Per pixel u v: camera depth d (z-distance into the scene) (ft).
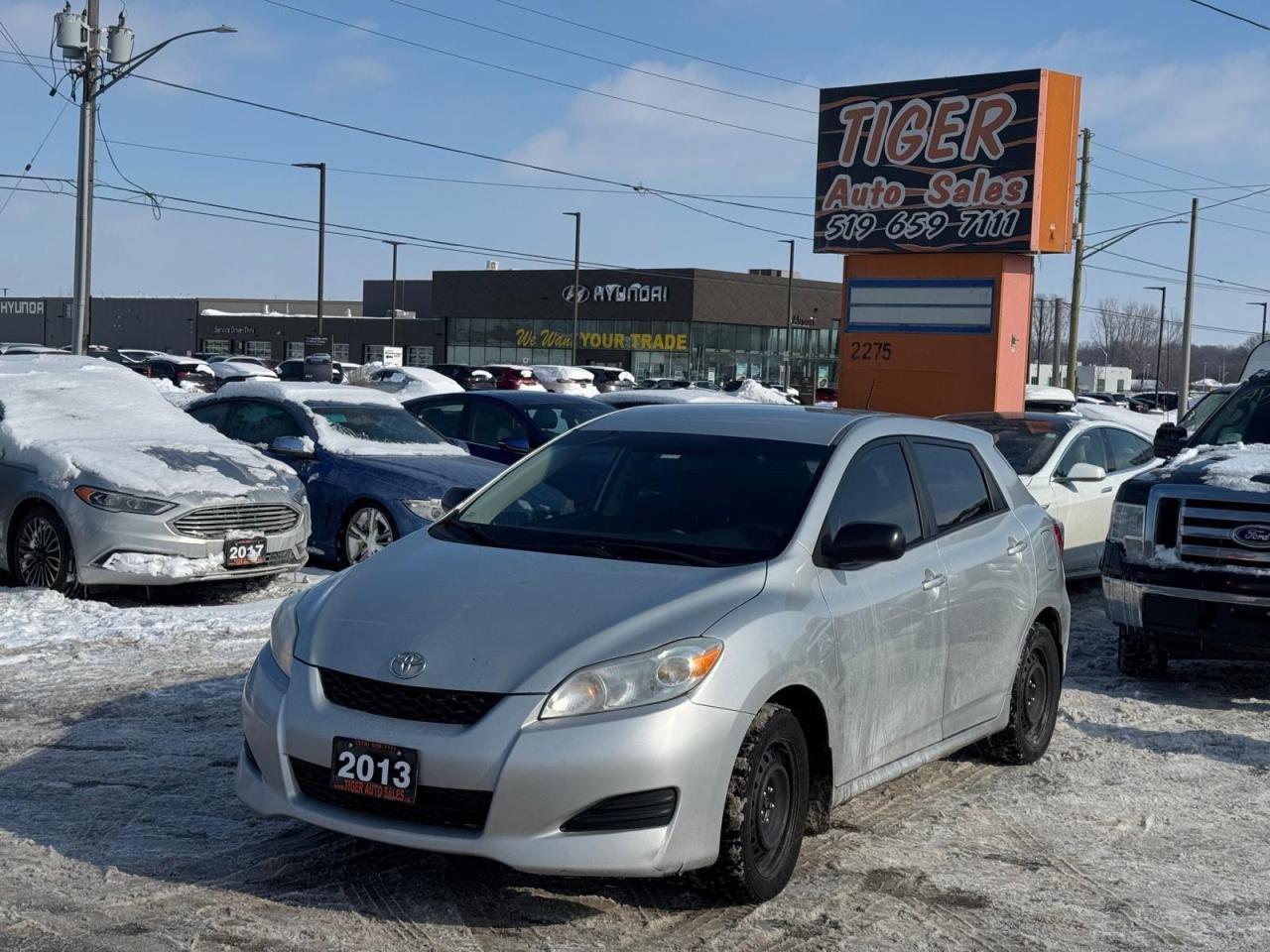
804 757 15.55
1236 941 14.92
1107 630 34.24
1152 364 491.72
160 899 14.65
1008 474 22.02
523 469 19.24
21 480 31.63
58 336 346.74
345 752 14.10
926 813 18.97
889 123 69.21
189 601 32.30
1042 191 65.41
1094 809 19.52
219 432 37.01
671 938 14.20
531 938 14.03
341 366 159.43
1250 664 30.55
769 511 16.92
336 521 37.11
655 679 13.99
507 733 13.65
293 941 13.70
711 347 269.64
